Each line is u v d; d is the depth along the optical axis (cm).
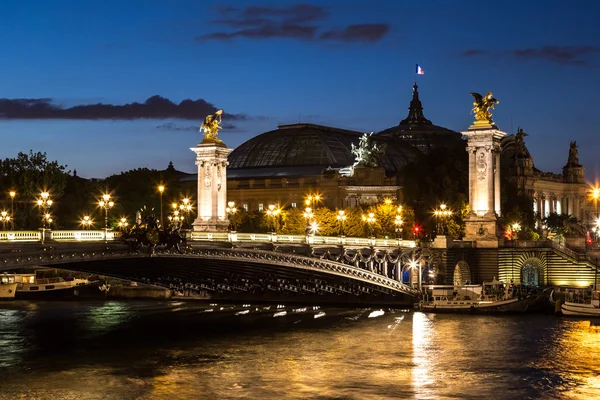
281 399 9400
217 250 13250
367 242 16325
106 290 19025
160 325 14038
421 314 15338
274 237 14588
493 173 17988
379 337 12862
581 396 9588
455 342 12438
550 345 12181
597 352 11706
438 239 16988
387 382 10138
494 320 14525
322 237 15538
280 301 17375
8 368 10712
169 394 9562
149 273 14250
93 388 9788
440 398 9494
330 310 15950
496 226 17775
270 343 12388
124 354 11569
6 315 15450
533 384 10062
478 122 17888
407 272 19912
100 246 11744
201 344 12294
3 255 10538
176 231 12688
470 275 17488
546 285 17900
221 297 17838
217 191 17525
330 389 9806
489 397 9538
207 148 17438
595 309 14862
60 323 14325
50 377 10269
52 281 19625
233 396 9506
